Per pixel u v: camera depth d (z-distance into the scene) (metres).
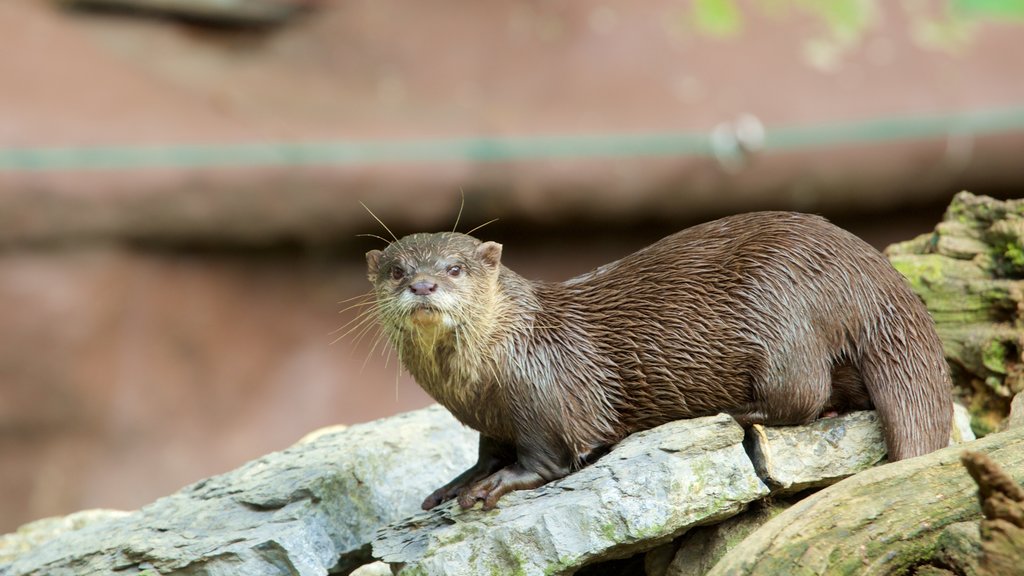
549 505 9.72
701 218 28.03
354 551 11.16
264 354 27.06
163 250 26.28
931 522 8.45
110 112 25.70
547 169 26.53
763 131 27.25
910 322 10.11
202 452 25.97
